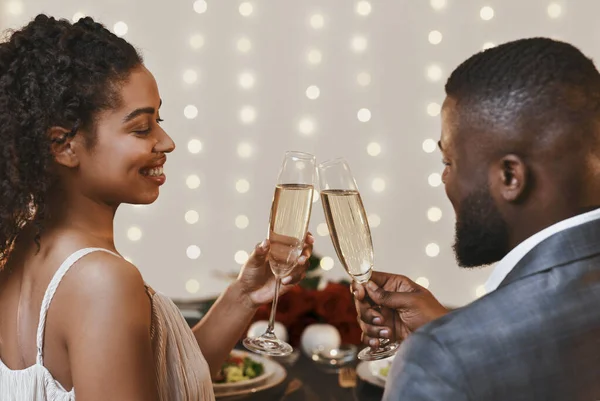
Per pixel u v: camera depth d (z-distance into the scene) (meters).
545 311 0.83
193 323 2.26
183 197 4.18
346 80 4.09
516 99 0.88
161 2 4.08
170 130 4.14
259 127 4.14
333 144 4.13
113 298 1.09
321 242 4.11
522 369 0.81
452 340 0.82
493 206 0.92
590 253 0.86
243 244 4.20
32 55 1.14
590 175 0.88
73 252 1.14
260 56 4.10
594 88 0.89
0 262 1.20
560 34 4.00
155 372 1.23
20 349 1.17
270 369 1.89
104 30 1.21
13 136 1.13
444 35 4.04
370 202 4.14
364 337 1.45
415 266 4.17
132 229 4.19
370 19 4.05
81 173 1.17
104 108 1.16
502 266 0.91
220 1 4.08
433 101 4.07
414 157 4.11
